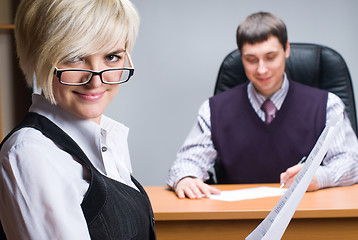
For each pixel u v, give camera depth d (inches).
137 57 126.7
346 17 126.0
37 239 28.5
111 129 41.8
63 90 32.3
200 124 88.1
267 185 75.0
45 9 30.5
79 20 30.1
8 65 114.0
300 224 58.0
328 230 58.3
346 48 126.7
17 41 32.5
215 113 87.6
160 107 128.3
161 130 129.0
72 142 32.5
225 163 86.8
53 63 30.4
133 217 33.6
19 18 32.1
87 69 32.0
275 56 81.0
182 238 58.4
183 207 60.2
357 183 77.1
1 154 30.3
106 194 32.1
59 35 30.0
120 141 41.8
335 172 73.8
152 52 126.6
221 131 86.7
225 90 94.2
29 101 115.8
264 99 85.4
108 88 33.6
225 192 70.1
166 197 67.7
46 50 30.3
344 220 58.5
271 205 60.0
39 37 30.7
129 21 32.5
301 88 86.7
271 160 85.3
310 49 94.7
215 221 58.2
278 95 85.7
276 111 85.7
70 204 29.5
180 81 127.6
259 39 80.0
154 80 127.4
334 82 93.1
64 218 28.9
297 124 84.9
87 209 31.0
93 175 31.9
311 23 126.3
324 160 81.5
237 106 87.1
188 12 125.6
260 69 80.7
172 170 75.3
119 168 38.7
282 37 81.6
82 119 34.0
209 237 58.3
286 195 34.1
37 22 30.8
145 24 125.8
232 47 126.2
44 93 31.6
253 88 86.5
